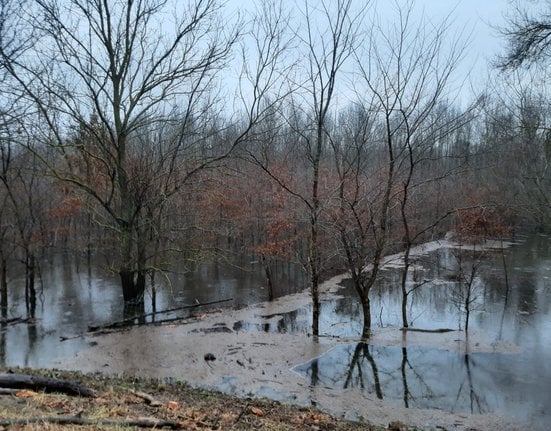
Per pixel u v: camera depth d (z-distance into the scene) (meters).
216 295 19.53
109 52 16.34
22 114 12.02
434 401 9.21
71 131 17.34
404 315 14.15
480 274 22.53
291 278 23.03
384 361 11.45
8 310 17.11
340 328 14.55
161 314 16.69
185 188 19.92
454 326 14.55
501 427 8.11
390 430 7.76
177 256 22.92
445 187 32.22
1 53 8.95
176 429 5.64
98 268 25.75
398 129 14.37
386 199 13.44
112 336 13.22
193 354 11.57
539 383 10.01
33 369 9.62
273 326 14.87
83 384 7.76
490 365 11.10
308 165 21.36
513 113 19.66
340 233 14.29
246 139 16.45
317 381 10.21
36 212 20.28
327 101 13.32
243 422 6.77
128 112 16.59
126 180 16.94
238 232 24.58
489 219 25.27
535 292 19.06
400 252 29.30
